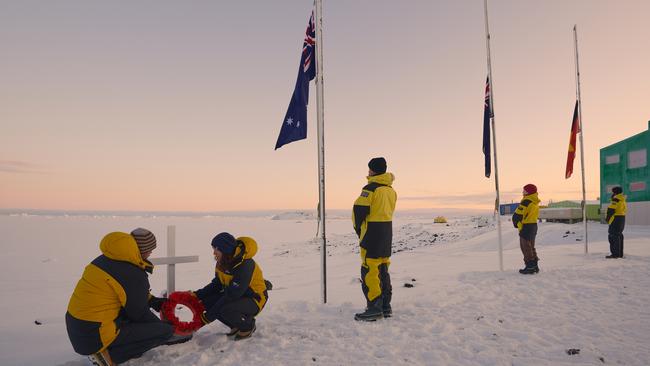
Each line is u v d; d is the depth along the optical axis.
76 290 3.37
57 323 6.19
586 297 6.20
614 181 30.06
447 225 59.66
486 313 5.32
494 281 7.70
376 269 5.04
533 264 8.49
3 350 4.32
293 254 40.31
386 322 4.95
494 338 4.30
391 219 5.19
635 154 28.00
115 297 3.40
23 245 56.28
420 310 5.54
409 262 13.41
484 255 14.52
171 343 3.90
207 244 58.66
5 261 35.53
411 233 52.19
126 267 3.41
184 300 4.24
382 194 5.02
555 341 4.17
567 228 25.52
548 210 33.50
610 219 11.08
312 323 4.99
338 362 3.67
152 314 3.70
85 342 3.31
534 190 8.53
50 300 12.59
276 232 106.69
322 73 6.85
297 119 7.08
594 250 14.05
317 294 7.24
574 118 13.02
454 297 6.33
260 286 4.51
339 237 61.59
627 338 4.21
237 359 3.77
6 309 10.15
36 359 3.96
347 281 9.12
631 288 6.78
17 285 19.45
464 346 4.06
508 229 29.77
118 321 3.47
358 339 4.30
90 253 44.34
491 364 3.59
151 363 3.70
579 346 3.98
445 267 10.73
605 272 8.43
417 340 4.25
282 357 3.81
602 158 31.28
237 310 4.25
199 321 4.24
